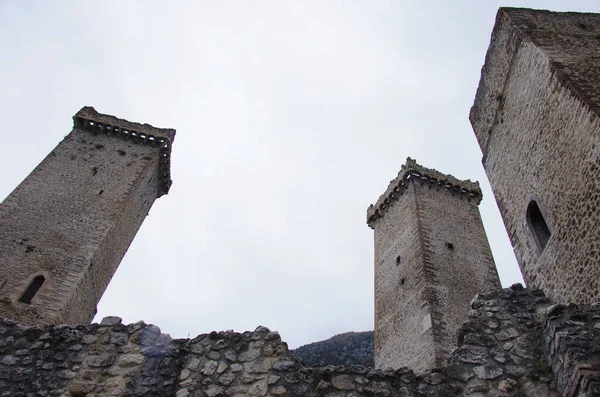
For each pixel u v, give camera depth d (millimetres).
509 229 14828
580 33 13836
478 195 33844
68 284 21250
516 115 14305
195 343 7207
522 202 13852
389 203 34281
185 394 6531
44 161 27281
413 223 29547
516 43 14234
